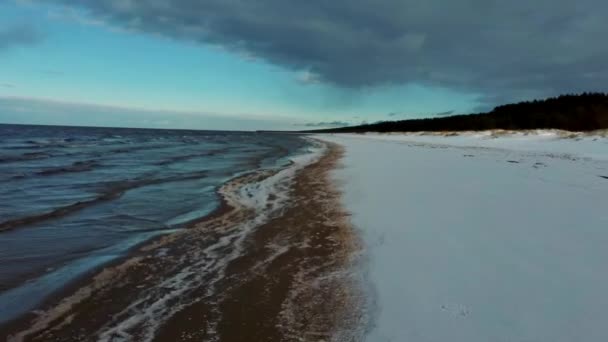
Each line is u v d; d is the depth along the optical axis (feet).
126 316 16.99
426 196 37.32
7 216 33.94
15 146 127.65
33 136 220.43
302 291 18.76
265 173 61.72
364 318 15.93
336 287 19.04
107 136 254.68
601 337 13.42
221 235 28.55
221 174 60.90
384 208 33.83
